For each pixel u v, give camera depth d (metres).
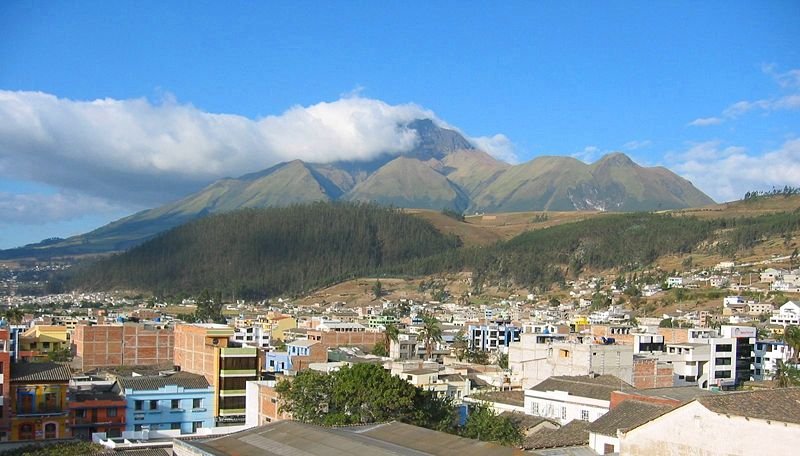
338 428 57.41
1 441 85.94
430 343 178.88
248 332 196.00
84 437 93.00
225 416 106.56
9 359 89.00
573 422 78.00
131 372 125.69
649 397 74.25
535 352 119.94
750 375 149.62
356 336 190.00
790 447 47.84
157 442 74.88
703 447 51.41
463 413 87.00
